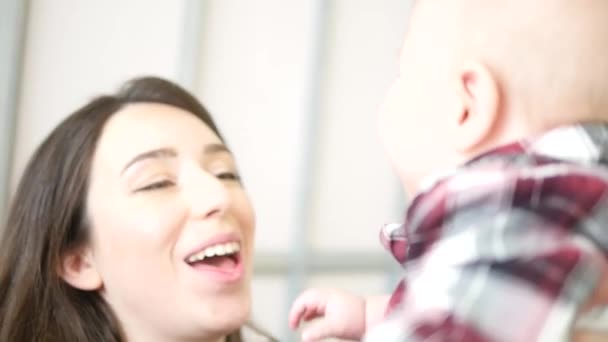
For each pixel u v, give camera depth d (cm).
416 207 57
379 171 153
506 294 50
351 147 150
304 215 145
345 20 149
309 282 145
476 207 53
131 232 84
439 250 54
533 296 50
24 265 92
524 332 49
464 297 51
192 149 90
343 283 149
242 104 140
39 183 93
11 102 121
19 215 95
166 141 88
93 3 129
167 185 87
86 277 89
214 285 85
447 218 55
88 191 89
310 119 146
